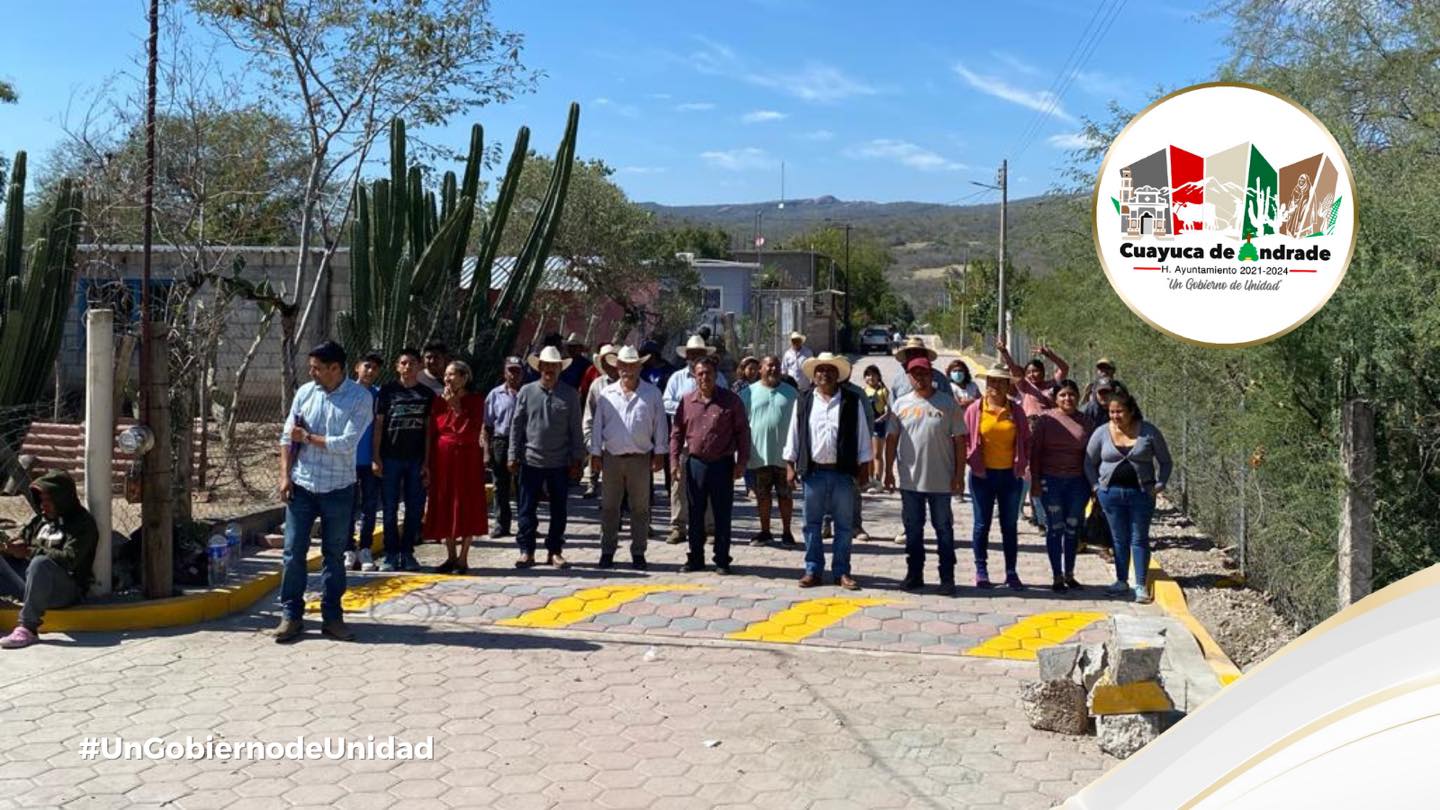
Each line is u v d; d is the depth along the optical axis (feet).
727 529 32.58
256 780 17.25
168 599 26.18
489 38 49.90
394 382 31.78
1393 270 21.48
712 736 19.40
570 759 18.28
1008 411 30.60
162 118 44.37
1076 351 68.23
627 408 32.71
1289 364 24.26
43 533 25.39
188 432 29.01
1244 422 26.20
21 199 42.93
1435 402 22.97
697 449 32.19
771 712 20.66
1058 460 30.78
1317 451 24.70
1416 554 23.95
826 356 30.27
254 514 34.17
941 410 30.01
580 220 82.43
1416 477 23.93
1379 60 25.07
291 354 43.09
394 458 31.24
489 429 37.65
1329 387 24.23
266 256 62.85
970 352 199.41
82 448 39.29
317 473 24.52
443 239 44.47
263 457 48.60
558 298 80.07
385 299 43.55
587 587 29.43
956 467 30.27
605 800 16.76
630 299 88.84
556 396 32.40
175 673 22.35
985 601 29.48
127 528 35.40
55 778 17.17
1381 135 25.81
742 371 43.39
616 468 32.73
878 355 211.41
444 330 46.11
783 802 16.79
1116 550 30.32
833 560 30.68
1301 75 26.48
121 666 22.72
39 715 19.85
